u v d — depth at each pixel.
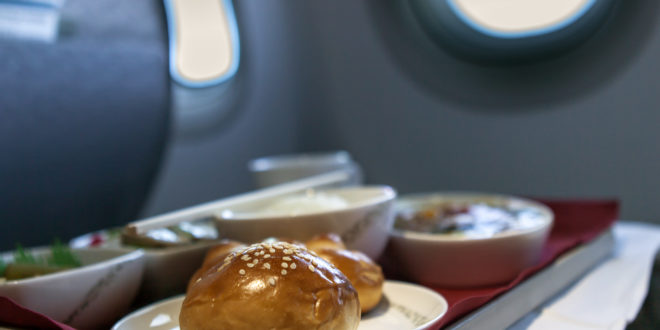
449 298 0.47
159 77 1.42
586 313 0.44
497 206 0.68
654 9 1.23
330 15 1.87
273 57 1.89
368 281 0.38
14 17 1.13
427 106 1.67
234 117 1.75
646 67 1.26
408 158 1.75
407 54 1.68
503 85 1.49
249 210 0.53
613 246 0.64
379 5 1.73
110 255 0.46
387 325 0.37
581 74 1.36
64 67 1.21
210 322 0.29
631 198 1.33
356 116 1.87
